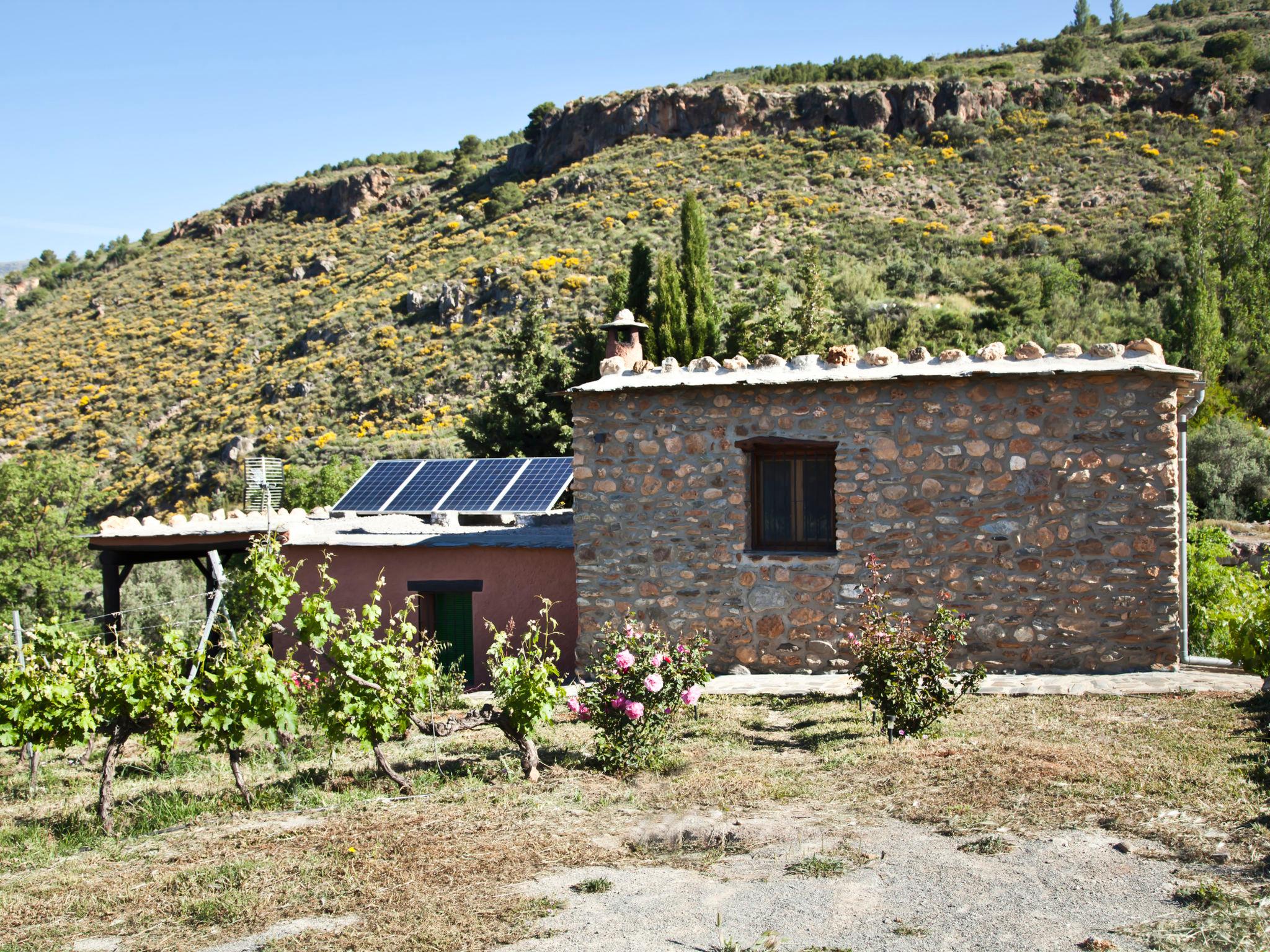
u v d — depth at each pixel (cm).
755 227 5172
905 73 7444
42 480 3086
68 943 486
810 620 1102
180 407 4869
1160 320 3897
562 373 3148
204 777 895
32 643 885
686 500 1145
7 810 840
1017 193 5472
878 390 1079
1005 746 704
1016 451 1039
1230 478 2736
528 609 1365
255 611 936
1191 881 465
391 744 944
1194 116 6131
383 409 4206
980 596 1048
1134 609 1006
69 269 8631
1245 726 731
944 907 453
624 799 670
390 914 486
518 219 6097
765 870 517
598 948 432
